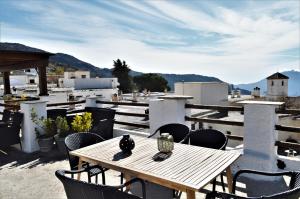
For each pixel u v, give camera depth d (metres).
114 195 1.94
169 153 2.73
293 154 6.08
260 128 3.65
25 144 5.44
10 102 8.95
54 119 5.98
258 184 3.50
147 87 53.00
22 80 34.69
